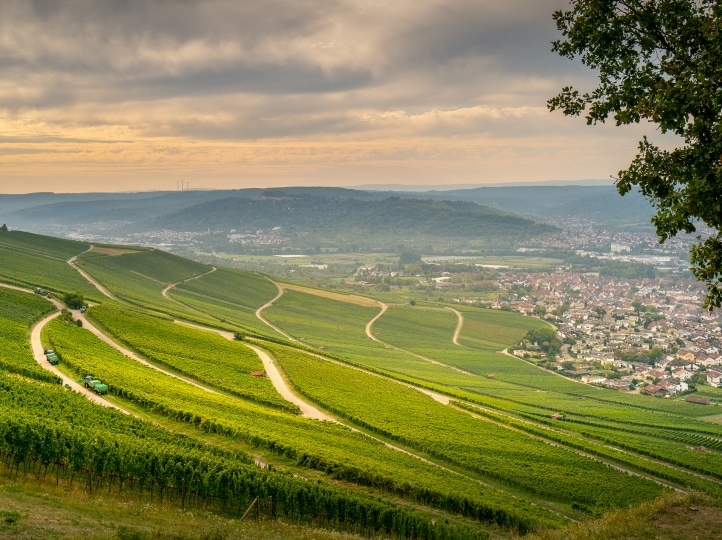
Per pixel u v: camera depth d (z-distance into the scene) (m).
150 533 35.66
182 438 77.75
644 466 102.06
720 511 37.38
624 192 36.06
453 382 188.38
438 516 67.56
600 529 35.03
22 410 72.25
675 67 33.28
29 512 36.53
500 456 96.50
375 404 121.75
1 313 141.12
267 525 46.16
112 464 57.97
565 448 110.38
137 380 107.38
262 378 134.38
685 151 33.72
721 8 31.03
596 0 35.31
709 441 135.25
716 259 32.84
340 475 75.44
